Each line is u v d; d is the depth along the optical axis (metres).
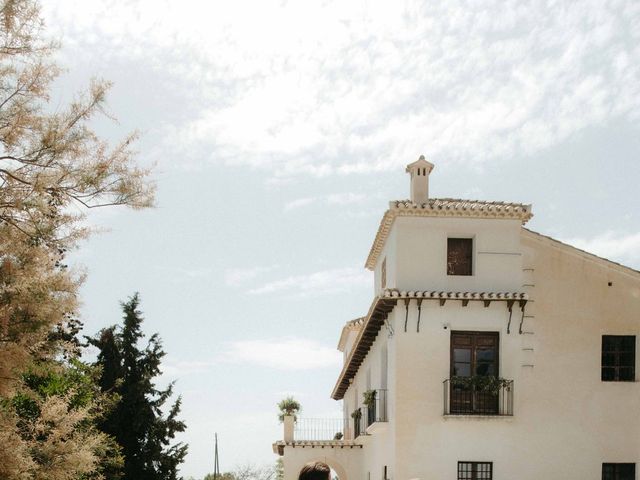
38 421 11.64
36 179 10.41
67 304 10.48
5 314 10.02
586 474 22.80
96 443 12.42
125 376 33.09
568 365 23.25
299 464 33.38
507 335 23.19
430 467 22.36
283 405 35.91
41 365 11.18
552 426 22.89
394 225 23.94
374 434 27.61
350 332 37.75
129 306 34.00
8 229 10.42
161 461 32.53
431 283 23.36
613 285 23.80
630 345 23.78
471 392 22.88
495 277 23.47
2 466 10.41
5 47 10.35
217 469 60.66
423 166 24.41
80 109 10.81
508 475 22.52
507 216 23.62
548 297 23.56
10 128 10.44
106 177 10.81
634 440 23.08
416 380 22.75
